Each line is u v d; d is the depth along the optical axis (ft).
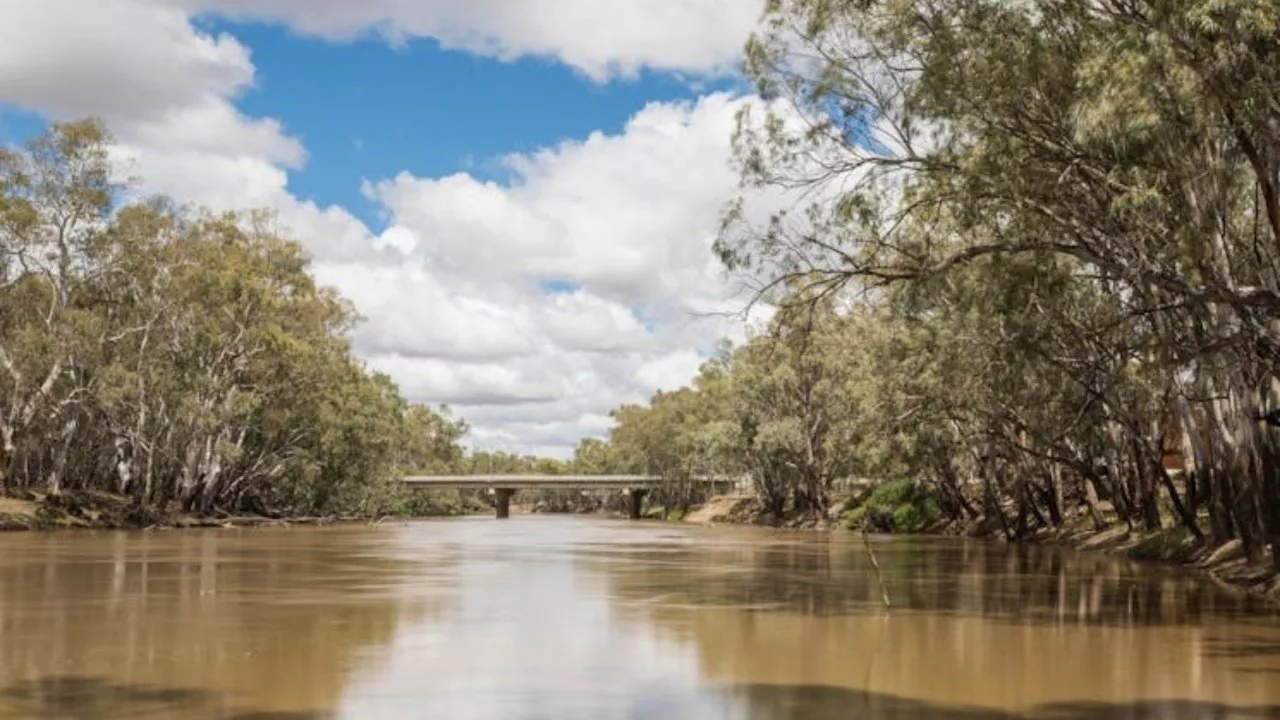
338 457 314.55
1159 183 65.41
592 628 67.46
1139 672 52.49
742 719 41.34
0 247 200.85
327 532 239.09
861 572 118.11
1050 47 65.21
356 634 63.57
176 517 239.30
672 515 453.17
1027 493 204.33
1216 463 120.88
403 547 172.45
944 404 162.40
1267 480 93.04
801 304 80.84
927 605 82.17
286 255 248.93
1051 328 89.51
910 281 76.33
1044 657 57.00
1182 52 56.34
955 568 124.88
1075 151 67.10
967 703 44.91
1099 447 164.55
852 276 77.77
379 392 349.41
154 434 236.63
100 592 86.69
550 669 52.24
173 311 228.22
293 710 42.47
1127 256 70.44
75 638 61.05
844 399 237.04
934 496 269.23
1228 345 74.64
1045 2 66.23
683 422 417.08
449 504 556.92
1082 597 88.53
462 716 41.63
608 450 607.37
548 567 124.88
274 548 160.76
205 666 52.11
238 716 41.32
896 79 72.74
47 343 202.28
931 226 76.43
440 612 75.46
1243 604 83.05
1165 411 133.39
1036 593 92.27
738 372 300.61
